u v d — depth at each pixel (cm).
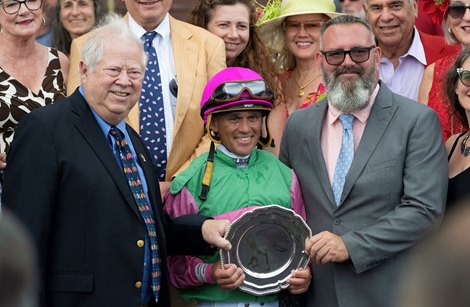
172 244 466
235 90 468
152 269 433
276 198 476
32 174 409
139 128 532
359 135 489
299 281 469
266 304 473
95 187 414
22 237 168
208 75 564
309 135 493
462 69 488
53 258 414
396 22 612
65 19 695
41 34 720
